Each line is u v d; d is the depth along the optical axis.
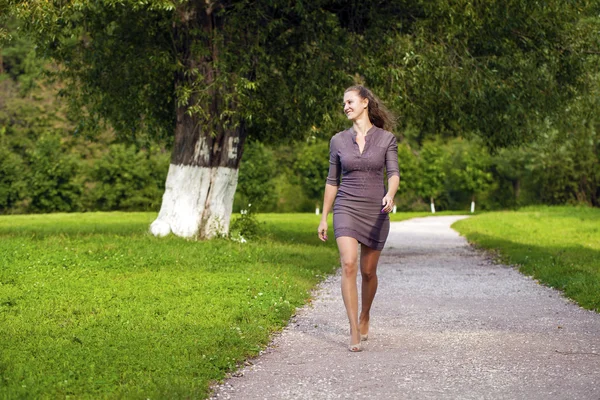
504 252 15.95
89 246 13.22
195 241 15.04
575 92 17.30
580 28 16.56
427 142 68.81
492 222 30.06
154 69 16.03
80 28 16.95
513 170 66.81
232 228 17.20
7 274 9.80
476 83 15.20
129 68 16.72
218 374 5.01
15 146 59.62
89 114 18.69
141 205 59.44
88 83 17.92
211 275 10.32
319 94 14.80
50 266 10.73
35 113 59.97
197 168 15.93
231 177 16.27
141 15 15.68
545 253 14.50
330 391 4.69
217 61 14.71
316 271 11.91
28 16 12.80
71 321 6.82
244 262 12.19
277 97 15.34
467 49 15.60
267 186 54.44
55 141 58.34
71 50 17.31
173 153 16.20
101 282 9.44
